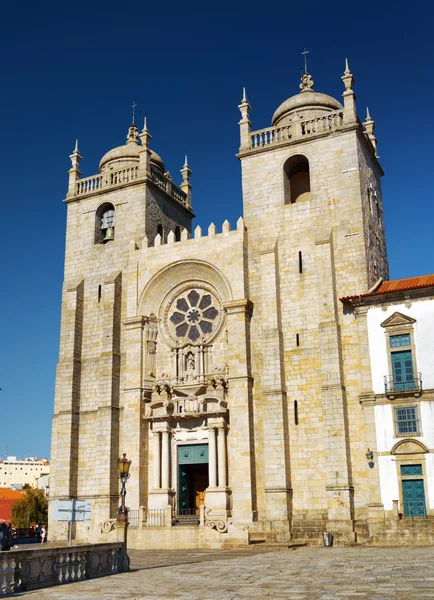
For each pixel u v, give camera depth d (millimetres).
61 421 51875
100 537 45594
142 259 52844
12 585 20547
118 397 51062
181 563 31312
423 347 40688
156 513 46156
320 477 42938
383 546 37406
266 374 45344
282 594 19125
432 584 19703
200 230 51312
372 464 40375
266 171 51188
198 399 47625
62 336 54625
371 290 45094
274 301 46594
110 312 52375
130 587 21797
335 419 42500
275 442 43781
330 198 48156
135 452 48062
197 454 47781
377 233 50781
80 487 50781
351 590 19344
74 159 60062
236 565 28969
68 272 56906
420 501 38656
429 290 41250
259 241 49625
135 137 63656
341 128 48938
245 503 43469
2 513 116750
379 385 41500
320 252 46406
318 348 45250
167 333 51188
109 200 57281
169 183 61000
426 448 39062
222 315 49281
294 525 42500
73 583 23234
